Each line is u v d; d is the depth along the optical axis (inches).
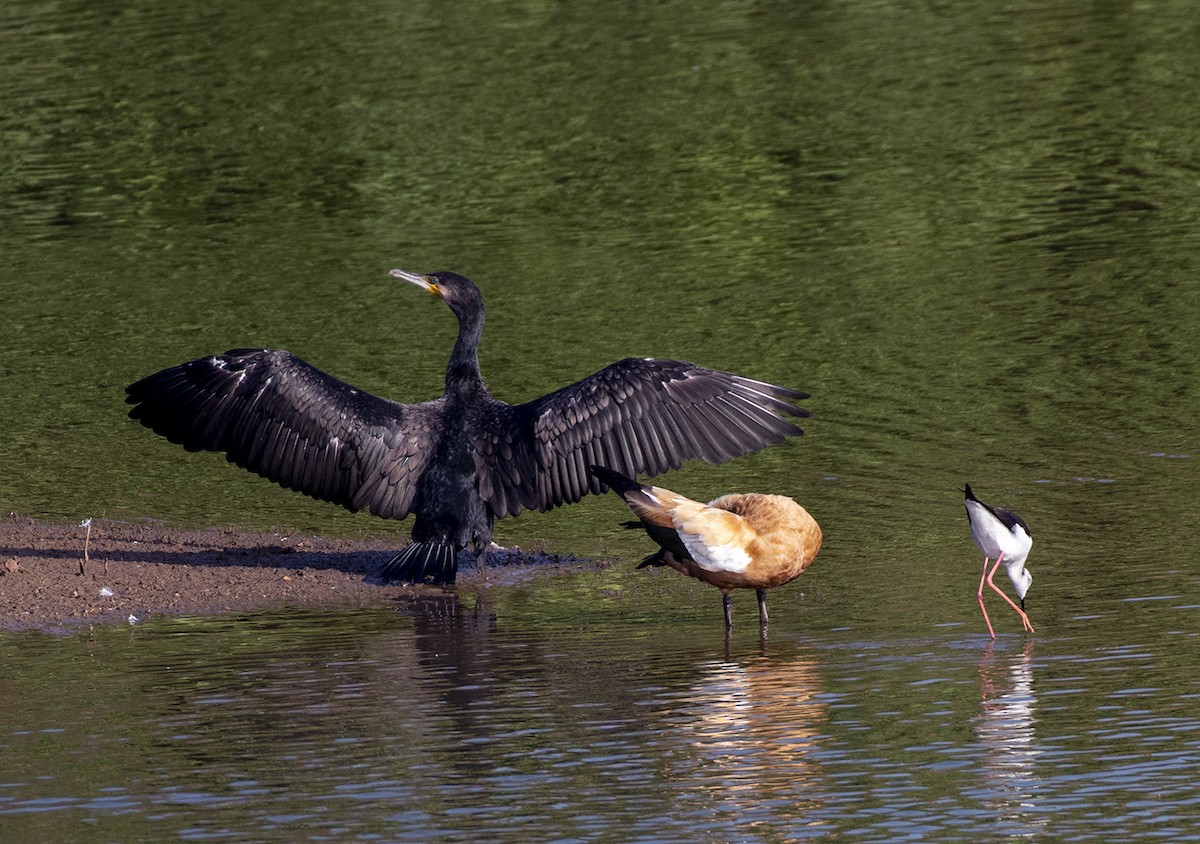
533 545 579.8
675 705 402.9
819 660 436.5
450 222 1066.7
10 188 1179.9
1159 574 497.0
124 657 456.8
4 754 380.8
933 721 384.8
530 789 351.9
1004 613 471.2
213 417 486.6
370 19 1517.0
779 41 1419.8
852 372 761.6
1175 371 737.6
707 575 459.8
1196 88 1229.7
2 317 917.8
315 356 815.7
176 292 951.6
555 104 1283.2
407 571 477.4
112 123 1286.9
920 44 1396.4
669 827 330.3
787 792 345.1
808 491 610.9
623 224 1043.9
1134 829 322.3
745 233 1010.1
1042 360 764.6
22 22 1520.7
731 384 475.5
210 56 1422.2
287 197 1138.7
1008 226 990.4
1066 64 1315.2
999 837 320.2
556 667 438.3
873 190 1074.7
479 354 807.7
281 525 612.4
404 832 331.9
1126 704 390.0
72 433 732.7
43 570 544.4
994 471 622.5
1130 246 935.7
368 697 417.1
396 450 492.1
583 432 479.5
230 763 372.2
